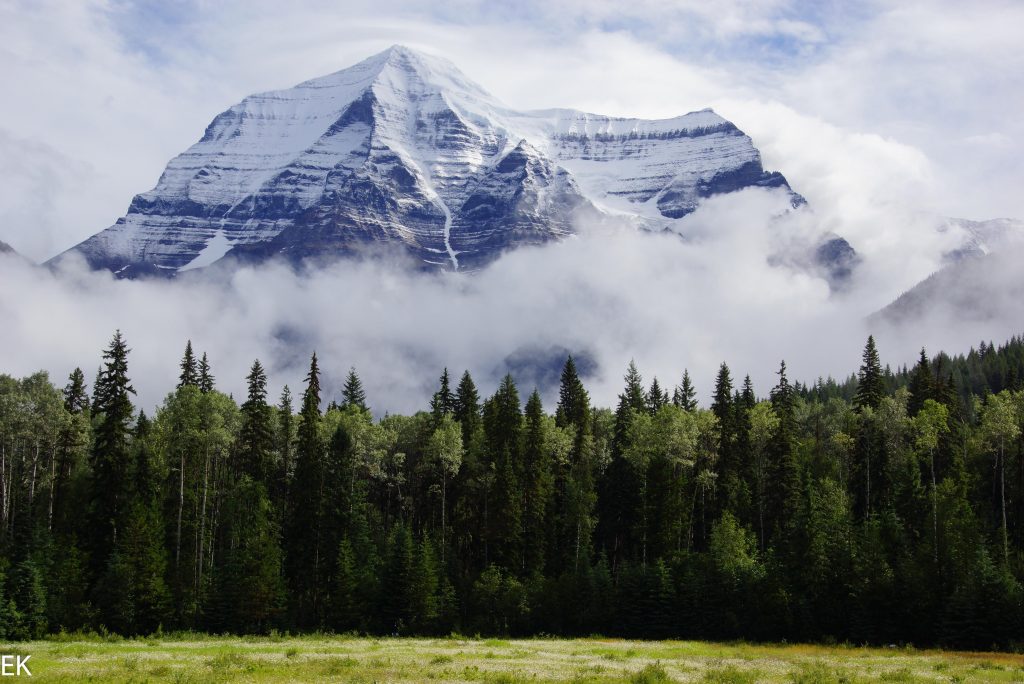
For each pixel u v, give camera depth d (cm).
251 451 14538
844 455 16288
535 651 9281
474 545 14475
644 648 10006
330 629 12125
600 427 17375
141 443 13775
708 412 15975
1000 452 13850
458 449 14612
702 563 12344
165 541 13075
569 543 14188
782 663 8819
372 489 16312
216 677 7019
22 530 11706
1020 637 10375
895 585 11294
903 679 7738
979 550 11031
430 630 12138
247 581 11750
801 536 12119
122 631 11069
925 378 16725
